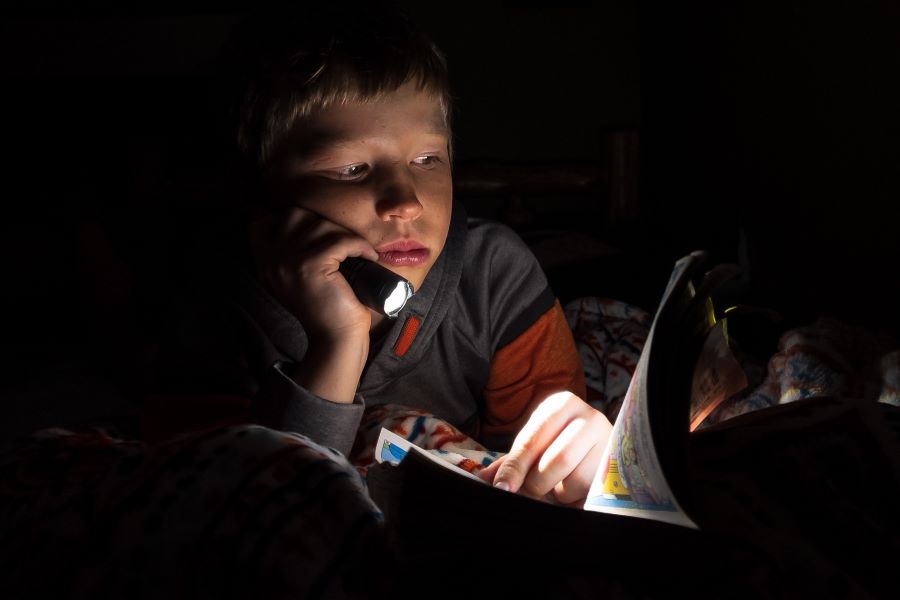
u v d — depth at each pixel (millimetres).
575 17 2803
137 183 2109
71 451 702
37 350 2154
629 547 482
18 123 2527
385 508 559
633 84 2850
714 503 524
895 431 597
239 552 466
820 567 485
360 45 856
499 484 720
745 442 588
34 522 568
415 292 983
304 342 976
